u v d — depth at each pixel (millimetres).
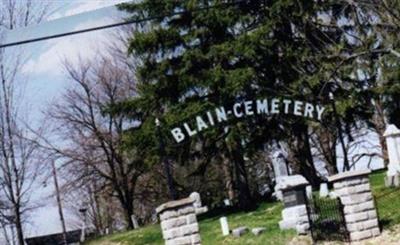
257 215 24281
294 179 18406
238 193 29125
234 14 28578
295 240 17562
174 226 16062
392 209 18297
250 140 29234
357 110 28609
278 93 27812
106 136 38812
